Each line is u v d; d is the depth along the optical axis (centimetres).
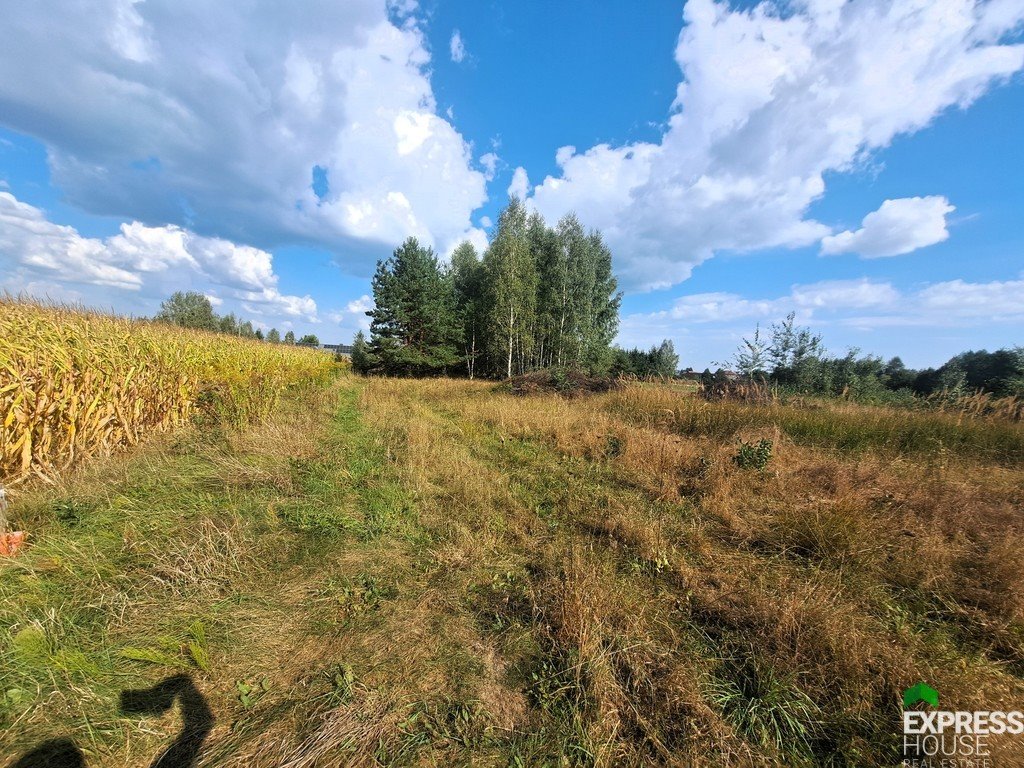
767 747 165
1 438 341
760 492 441
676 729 171
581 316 2603
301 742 156
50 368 394
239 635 209
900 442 652
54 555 246
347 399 1177
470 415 916
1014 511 389
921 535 336
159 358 596
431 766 152
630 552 323
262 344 1562
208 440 535
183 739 155
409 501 406
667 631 231
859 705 179
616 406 957
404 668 197
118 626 204
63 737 149
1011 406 730
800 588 259
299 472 452
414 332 2842
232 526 304
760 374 1152
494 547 325
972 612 248
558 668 199
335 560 289
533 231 3005
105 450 442
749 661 208
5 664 169
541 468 538
